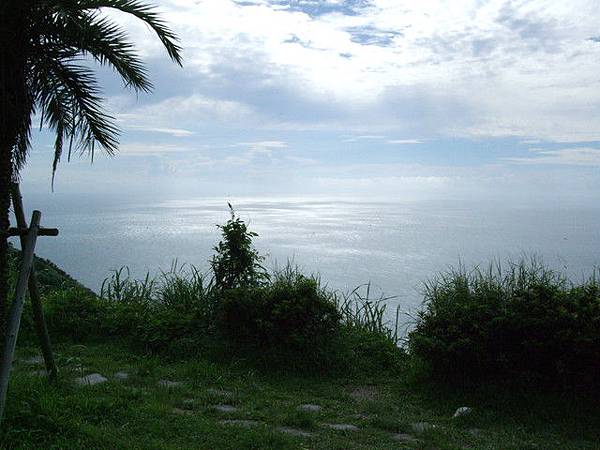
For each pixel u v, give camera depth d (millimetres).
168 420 5387
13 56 5094
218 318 8375
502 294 6961
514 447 5250
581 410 5988
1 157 5145
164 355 8102
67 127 6016
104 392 6129
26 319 8633
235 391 6730
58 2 4953
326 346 7949
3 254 5375
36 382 5859
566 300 6367
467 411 6113
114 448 4551
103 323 9078
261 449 4852
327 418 6027
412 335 7258
